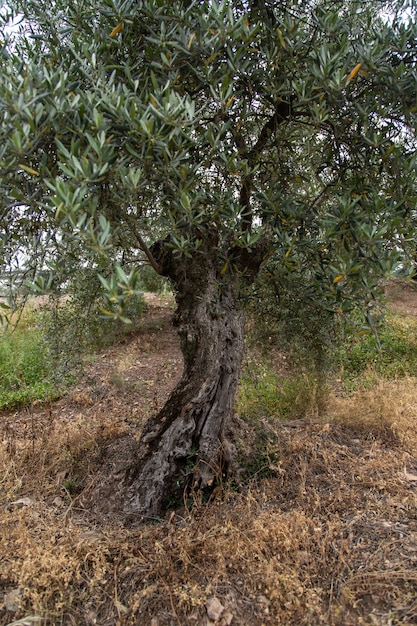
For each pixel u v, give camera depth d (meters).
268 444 2.87
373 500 2.54
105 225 1.36
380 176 2.19
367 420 3.51
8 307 1.83
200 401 2.62
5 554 2.14
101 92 1.59
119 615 1.85
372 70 1.89
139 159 1.60
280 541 2.10
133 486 2.67
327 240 1.91
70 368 3.07
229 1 1.80
